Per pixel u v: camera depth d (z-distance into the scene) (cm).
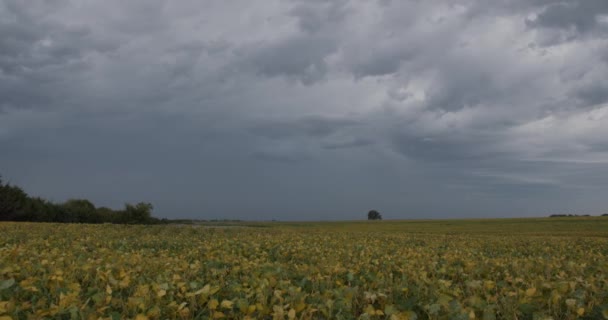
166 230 2158
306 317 457
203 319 471
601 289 632
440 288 598
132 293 564
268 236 1761
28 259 782
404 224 6762
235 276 687
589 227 4606
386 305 507
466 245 1599
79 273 655
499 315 522
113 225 2341
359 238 1770
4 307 450
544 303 541
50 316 454
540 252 1377
